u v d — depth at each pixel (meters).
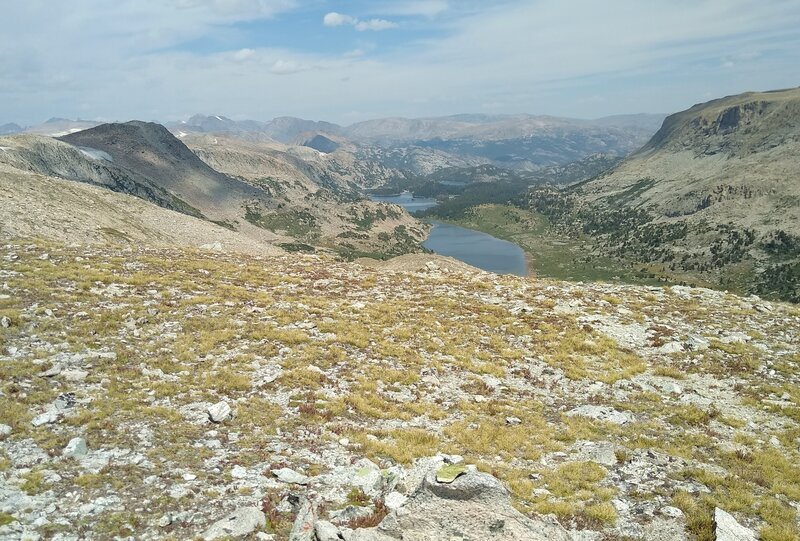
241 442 15.20
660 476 15.67
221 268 37.44
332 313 29.42
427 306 33.41
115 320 23.44
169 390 17.92
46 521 10.45
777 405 20.84
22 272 28.38
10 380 16.66
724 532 12.15
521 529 10.56
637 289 40.75
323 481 13.50
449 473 12.20
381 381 22.03
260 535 10.70
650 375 24.64
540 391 22.94
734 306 35.56
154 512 11.28
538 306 34.31
